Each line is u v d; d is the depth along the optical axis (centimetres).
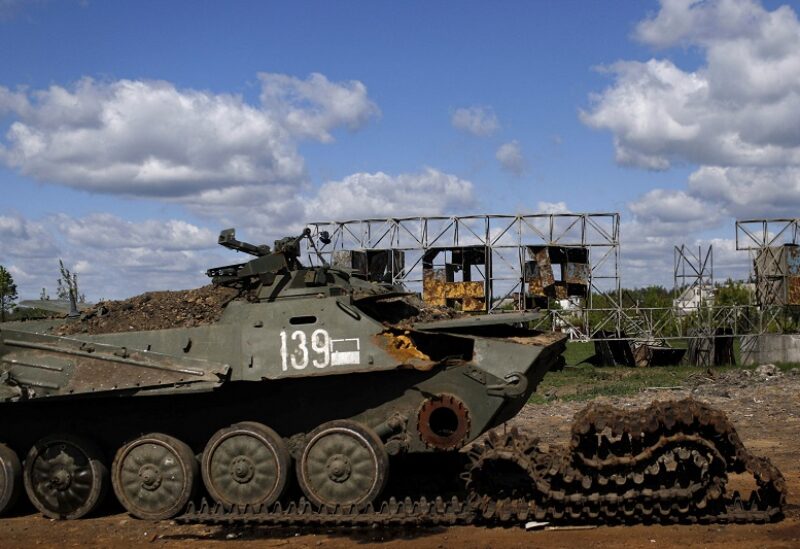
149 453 1194
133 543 1088
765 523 1066
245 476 1154
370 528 1107
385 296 1221
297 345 1162
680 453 1027
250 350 1173
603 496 1048
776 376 3009
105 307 1357
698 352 4075
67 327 1299
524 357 1128
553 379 3422
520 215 3859
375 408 1166
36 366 1196
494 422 1216
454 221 3878
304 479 1145
